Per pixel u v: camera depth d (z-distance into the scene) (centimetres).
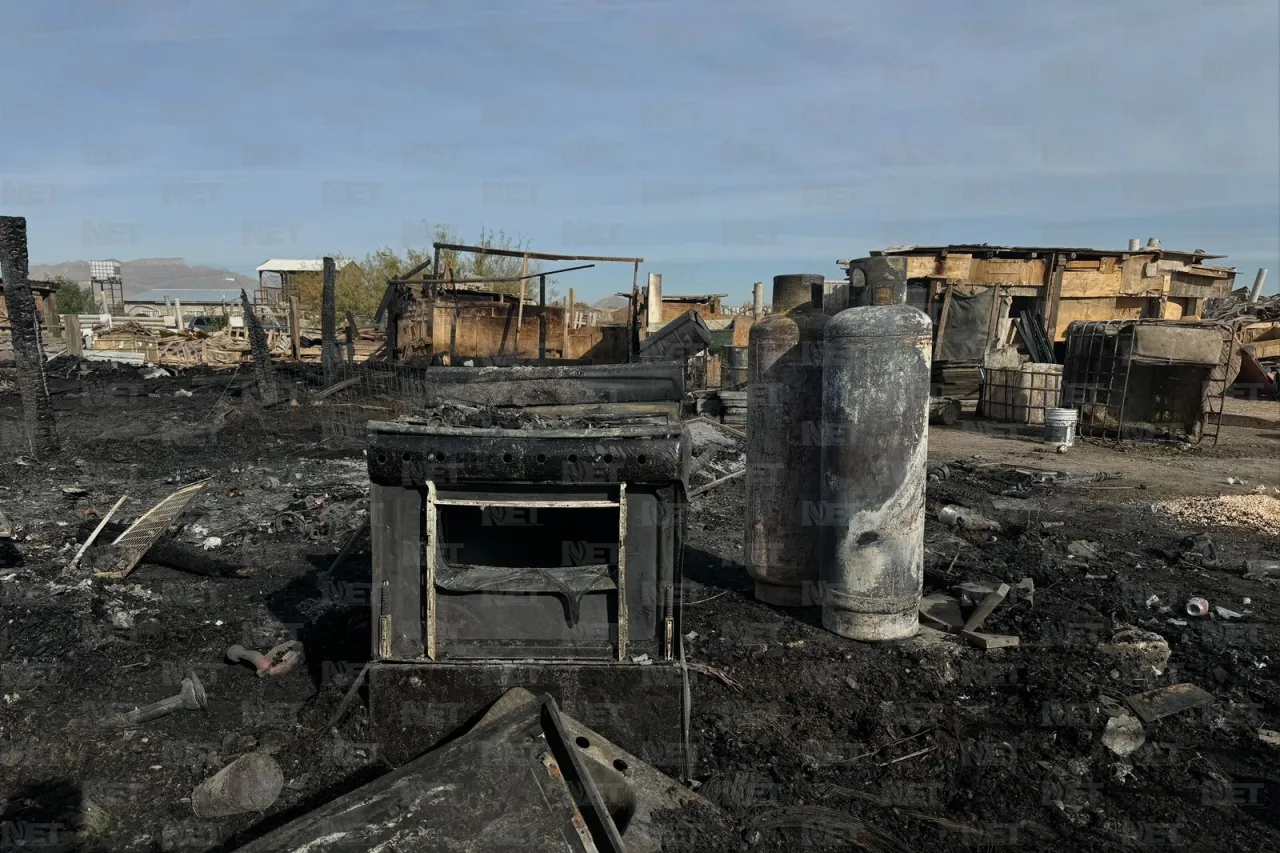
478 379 398
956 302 1619
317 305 3425
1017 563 582
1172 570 581
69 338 2197
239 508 726
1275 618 484
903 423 399
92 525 638
